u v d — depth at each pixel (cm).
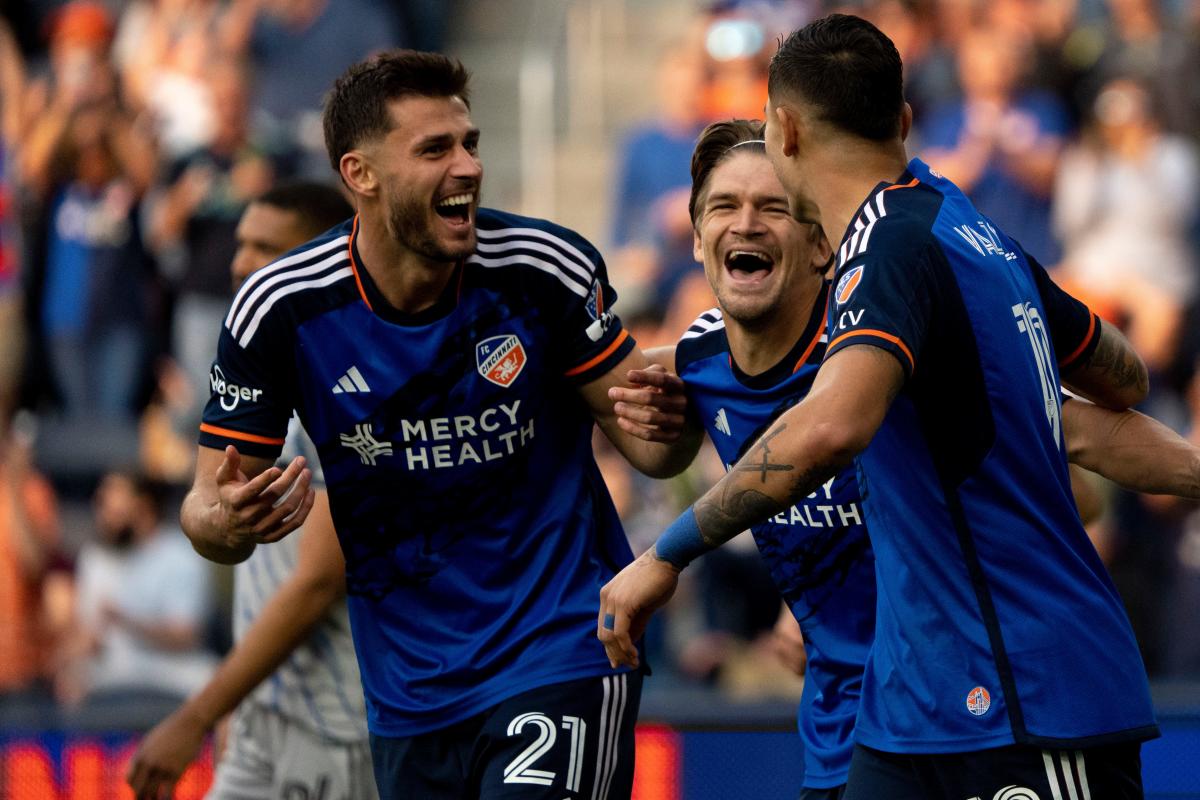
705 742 1522
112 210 3009
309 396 1112
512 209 3875
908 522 909
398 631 1144
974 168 3162
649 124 3409
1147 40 3266
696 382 1130
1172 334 2983
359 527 1135
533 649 1110
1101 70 3253
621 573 918
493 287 1098
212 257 2978
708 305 2972
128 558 2466
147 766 1255
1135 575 2303
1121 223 3117
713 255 1076
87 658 2459
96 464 2916
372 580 1145
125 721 1590
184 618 2459
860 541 1073
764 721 1521
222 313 2978
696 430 1167
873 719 938
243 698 1253
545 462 1134
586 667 1103
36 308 3023
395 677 1145
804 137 938
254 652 1230
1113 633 914
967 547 898
